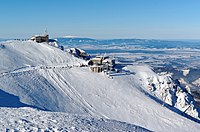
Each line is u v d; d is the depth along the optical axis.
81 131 23.83
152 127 63.09
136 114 68.38
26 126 22.73
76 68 94.19
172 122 66.38
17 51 107.88
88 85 81.69
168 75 93.75
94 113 65.94
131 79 90.19
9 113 27.89
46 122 25.09
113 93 78.31
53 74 85.94
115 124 29.91
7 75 76.75
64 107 65.81
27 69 88.75
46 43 122.94
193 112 80.75
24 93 66.81
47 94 70.62
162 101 81.06
